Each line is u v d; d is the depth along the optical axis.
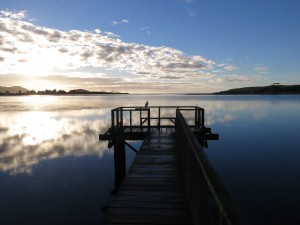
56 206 9.70
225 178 13.07
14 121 38.81
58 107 78.31
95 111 59.25
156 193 5.04
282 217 8.94
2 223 8.44
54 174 13.55
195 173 3.42
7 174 13.62
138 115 44.97
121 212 4.24
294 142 22.14
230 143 22.14
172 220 3.96
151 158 7.65
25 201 10.22
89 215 9.01
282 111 59.12
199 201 2.84
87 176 13.31
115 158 11.41
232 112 57.81
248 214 9.20
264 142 22.36
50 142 22.58
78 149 19.83
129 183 5.61
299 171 14.03
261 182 12.41
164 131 12.44
